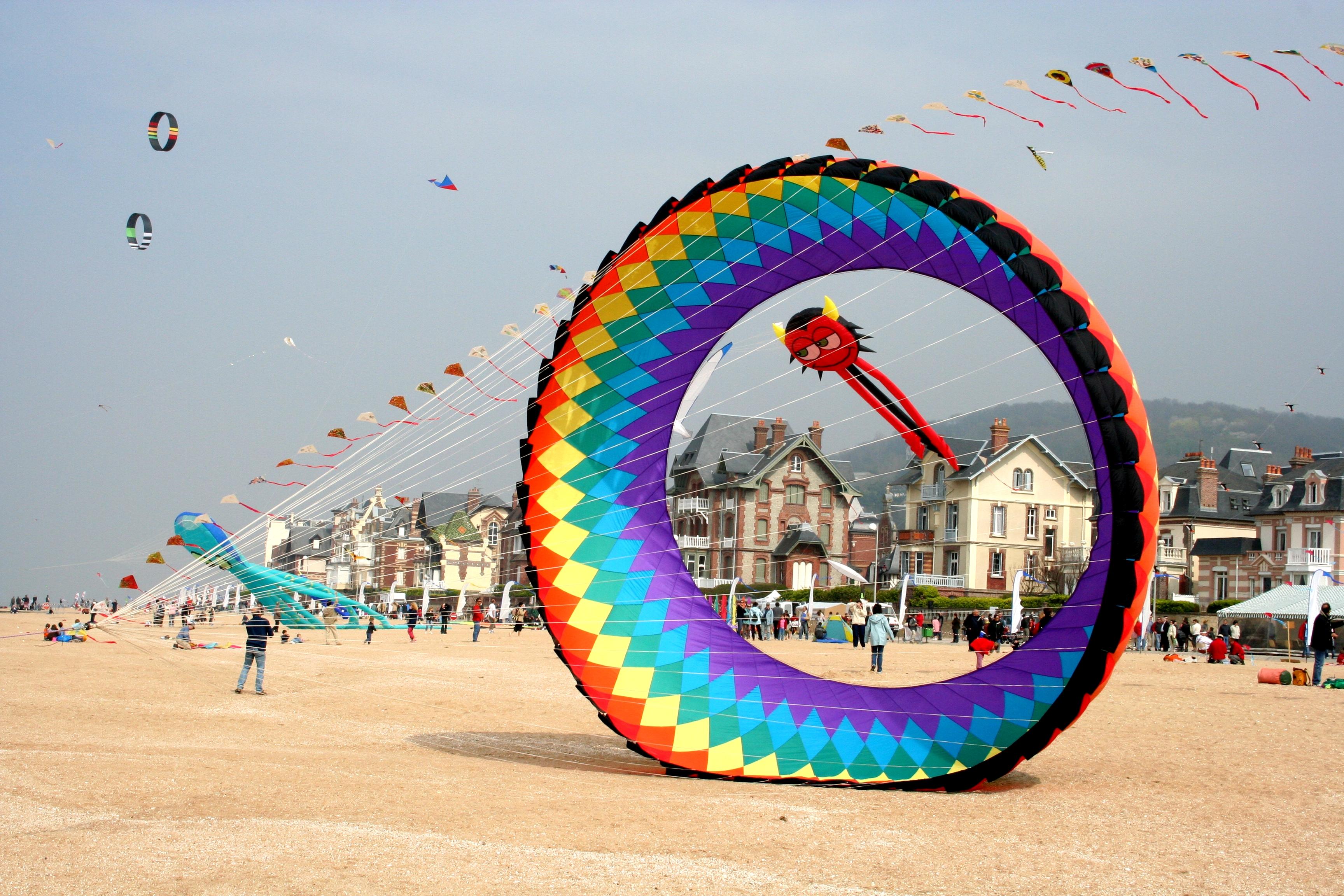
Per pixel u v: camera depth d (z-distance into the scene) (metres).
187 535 35.03
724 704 12.84
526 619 58.69
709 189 12.71
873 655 26.55
